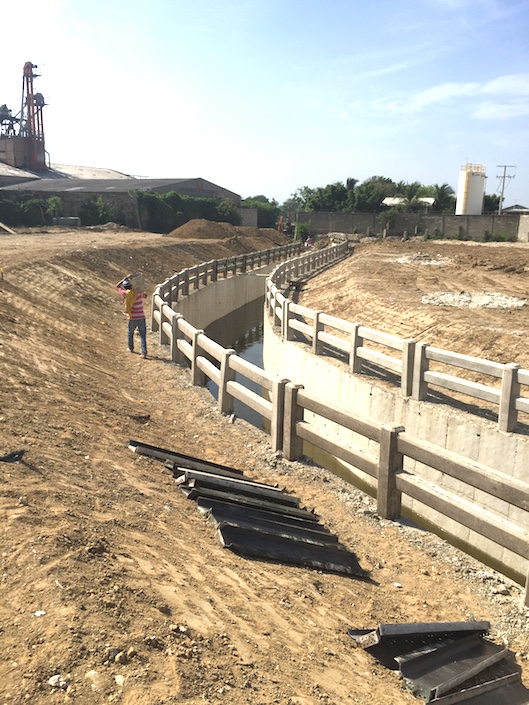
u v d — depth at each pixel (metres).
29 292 16.58
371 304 18.81
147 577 4.18
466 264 27.42
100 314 18.27
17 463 5.43
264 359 19.41
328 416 7.47
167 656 3.35
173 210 58.66
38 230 43.00
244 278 30.86
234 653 3.64
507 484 5.39
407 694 3.94
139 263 29.52
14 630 3.27
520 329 14.20
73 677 3.02
